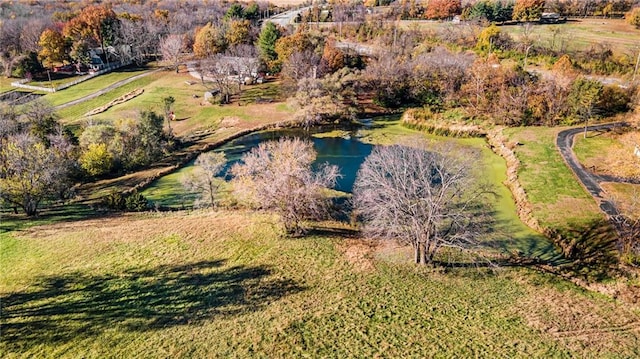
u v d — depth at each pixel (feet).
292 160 151.12
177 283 118.32
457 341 99.55
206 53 369.30
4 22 454.81
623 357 94.94
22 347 91.86
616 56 280.51
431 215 122.01
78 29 411.13
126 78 370.53
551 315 110.42
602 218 152.66
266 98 308.60
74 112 297.94
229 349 94.89
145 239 142.10
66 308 105.29
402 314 108.78
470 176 158.71
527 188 178.91
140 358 91.04
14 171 158.30
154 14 489.26
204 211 170.91
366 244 144.36
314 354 94.58
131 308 106.93
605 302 117.60
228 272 124.98
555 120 240.73
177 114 288.71
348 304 112.06
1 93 340.59
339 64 315.99
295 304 111.65
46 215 162.61
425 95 282.77
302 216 158.81
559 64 264.72
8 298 108.06
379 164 164.14
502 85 255.09
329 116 271.49
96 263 125.80
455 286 121.49
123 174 209.97
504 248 144.97
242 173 159.22
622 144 191.21
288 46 338.75
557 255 141.38
